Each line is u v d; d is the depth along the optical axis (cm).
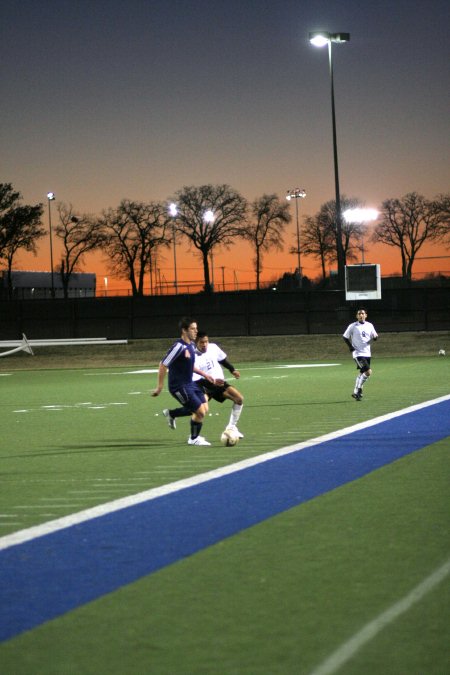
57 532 843
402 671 485
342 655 509
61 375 3903
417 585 640
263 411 2005
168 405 2284
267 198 9994
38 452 1430
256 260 9906
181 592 638
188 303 5466
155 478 1149
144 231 9562
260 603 609
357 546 760
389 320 5338
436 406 2019
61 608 607
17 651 528
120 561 729
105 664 505
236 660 507
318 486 1060
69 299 5647
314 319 5988
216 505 959
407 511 903
